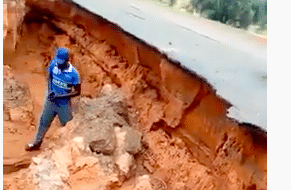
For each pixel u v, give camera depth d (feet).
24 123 10.36
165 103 9.85
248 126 7.33
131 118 10.39
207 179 8.36
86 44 12.32
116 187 8.65
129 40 10.62
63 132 9.68
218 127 8.14
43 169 8.77
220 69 8.88
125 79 10.94
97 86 11.56
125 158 9.03
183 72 8.98
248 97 7.93
